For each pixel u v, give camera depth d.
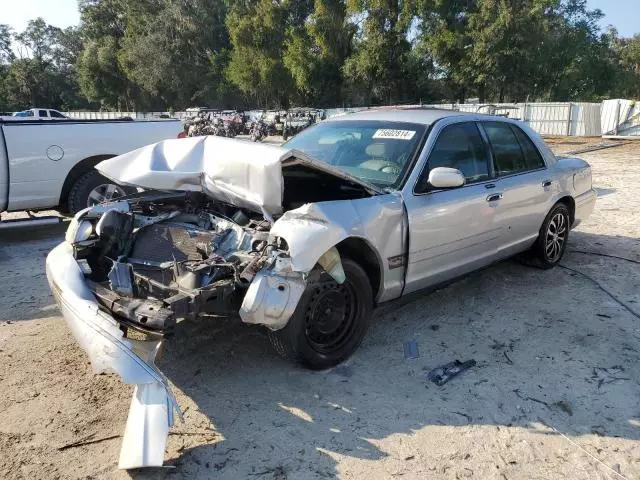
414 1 36.78
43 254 6.57
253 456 2.85
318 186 4.38
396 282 3.99
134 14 60.47
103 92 64.38
